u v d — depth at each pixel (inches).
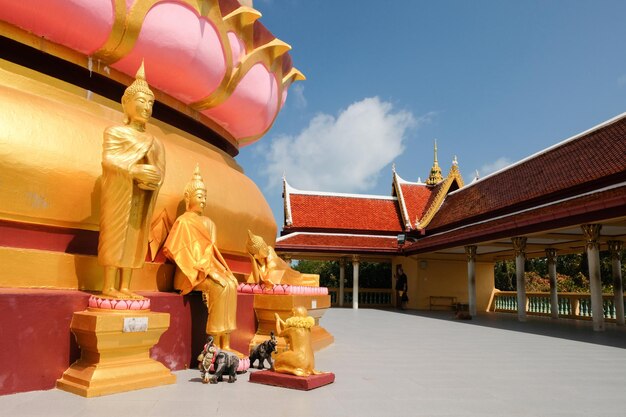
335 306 1262.3
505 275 1802.4
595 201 594.9
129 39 288.4
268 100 412.2
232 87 364.5
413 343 487.5
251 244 361.4
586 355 426.0
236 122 411.5
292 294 352.8
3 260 220.2
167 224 294.7
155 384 235.1
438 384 277.0
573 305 954.1
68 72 291.4
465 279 1197.7
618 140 701.9
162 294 273.3
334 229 1274.6
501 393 258.1
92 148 259.0
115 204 232.2
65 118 257.4
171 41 304.2
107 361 222.1
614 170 642.8
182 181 310.3
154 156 246.1
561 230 784.9
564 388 277.4
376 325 706.8
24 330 209.9
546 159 882.8
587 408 229.9
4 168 225.0
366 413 205.6
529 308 1088.8
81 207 249.9
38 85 272.4
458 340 526.9
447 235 1012.5
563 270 1781.5
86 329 214.7
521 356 411.2
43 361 215.3
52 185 239.5
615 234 815.1
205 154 378.0
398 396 241.3
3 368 203.2
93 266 250.2
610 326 772.6
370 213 1332.4
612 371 342.3
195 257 280.2
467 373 318.3
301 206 1315.2
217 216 342.0
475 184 1146.0
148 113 246.5
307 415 197.9
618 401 246.5
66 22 268.4
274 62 406.3
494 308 1206.9
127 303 228.1
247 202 384.5
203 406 204.5
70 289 240.2
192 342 287.4
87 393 206.5
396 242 1250.6
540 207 778.8
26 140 233.9
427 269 1189.1
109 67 303.9
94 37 281.3
